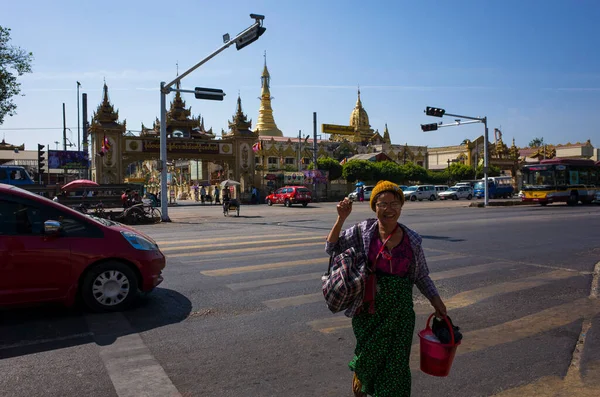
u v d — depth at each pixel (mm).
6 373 4156
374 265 2930
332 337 5105
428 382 4031
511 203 32219
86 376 4102
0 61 20219
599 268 8891
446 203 38688
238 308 6172
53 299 5734
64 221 5922
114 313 5961
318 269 8578
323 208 34125
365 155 66250
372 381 2904
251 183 46719
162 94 20203
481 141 77938
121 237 6145
